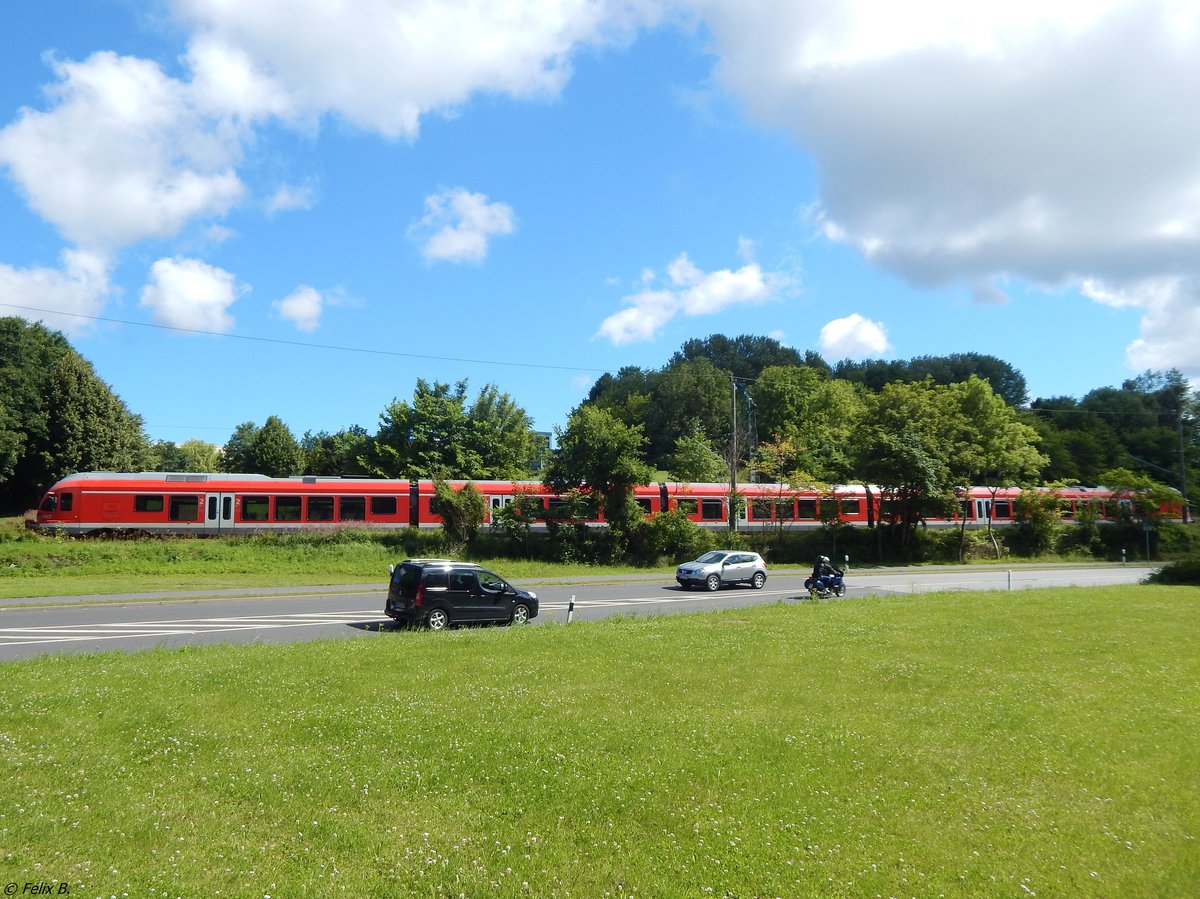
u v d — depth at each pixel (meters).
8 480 59.59
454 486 44.72
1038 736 10.45
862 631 19.09
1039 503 57.31
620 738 9.80
